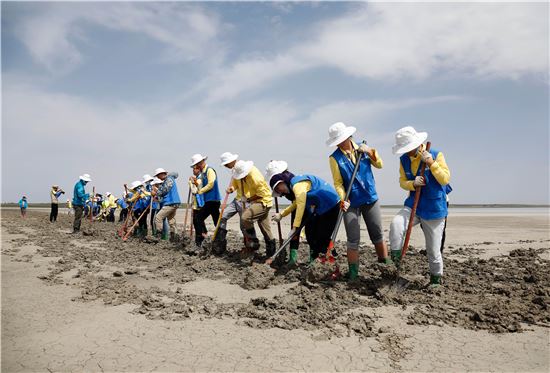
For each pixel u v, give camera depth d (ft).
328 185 20.04
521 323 13.37
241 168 22.72
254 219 22.95
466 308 14.53
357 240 18.13
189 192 31.53
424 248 31.19
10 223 60.44
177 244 32.12
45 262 25.23
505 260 25.27
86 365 10.71
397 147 16.46
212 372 10.27
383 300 15.53
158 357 11.13
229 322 13.79
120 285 18.85
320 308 14.79
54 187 66.85
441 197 16.65
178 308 15.10
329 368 10.44
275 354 11.26
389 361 10.80
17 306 15.71
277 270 21.22
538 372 10.12
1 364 10.77
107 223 65.26
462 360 10.82
